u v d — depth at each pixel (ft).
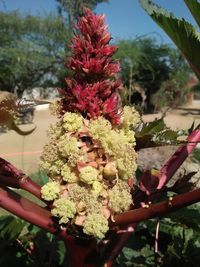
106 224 0.45
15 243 0.73
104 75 0.47
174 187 0.57
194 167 1.10
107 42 0.48
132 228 0.54
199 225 0.66
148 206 0.45
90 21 0.47
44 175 0.86
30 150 3.84
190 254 0.70
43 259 0.71
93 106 0.47
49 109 0.50
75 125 0.47
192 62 0.47
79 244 0.50
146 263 0.71
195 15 0.44
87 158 0.47
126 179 0.48
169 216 0.64
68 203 0.46
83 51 0.47
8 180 0.49
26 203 0.47
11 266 0.69
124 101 0.57
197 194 0.42
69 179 0.47
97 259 0.52
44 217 0.48
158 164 1.20
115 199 0.46
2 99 0.46
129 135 0.50
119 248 0.53
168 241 0.79
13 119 0.46
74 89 0.47
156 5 0.48
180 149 0.57
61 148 0.47
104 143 0.46
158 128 0.52
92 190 0.47
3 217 0.82
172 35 0.46
